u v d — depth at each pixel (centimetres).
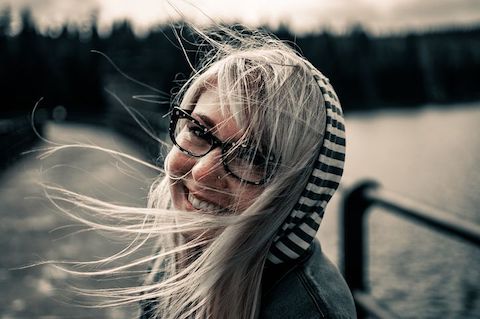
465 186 2594
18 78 9031
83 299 405
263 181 100
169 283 113
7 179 1366
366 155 4225
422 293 1099
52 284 470
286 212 100
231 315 101
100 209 115
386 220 1728
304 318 98
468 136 5969
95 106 9200
